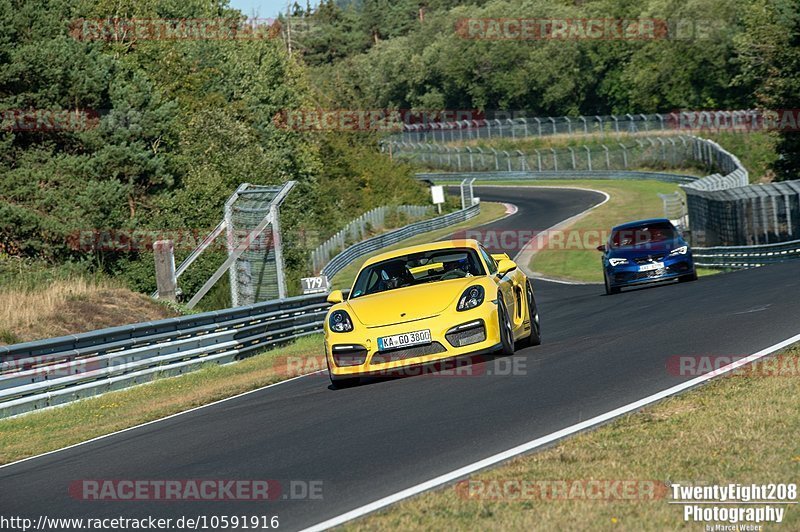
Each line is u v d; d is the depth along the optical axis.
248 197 54.44
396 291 23.22
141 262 77.94
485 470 12.68
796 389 15.53
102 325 44.22
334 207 146.12
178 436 19.31
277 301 42.22
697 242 84.44
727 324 24.48
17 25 81.94
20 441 23.66
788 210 61.59
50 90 81.25
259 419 19.75
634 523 10.06
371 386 21.89
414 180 180.38
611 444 13.32
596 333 27.80
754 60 111.12
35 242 75.50
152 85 94.75
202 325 37.12
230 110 107.94
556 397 17.34
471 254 24.34
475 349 21.64
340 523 11.11
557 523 10.22
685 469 11.78
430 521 10.66
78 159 80.12
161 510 12.94
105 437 21.58
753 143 150.12
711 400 15.42
